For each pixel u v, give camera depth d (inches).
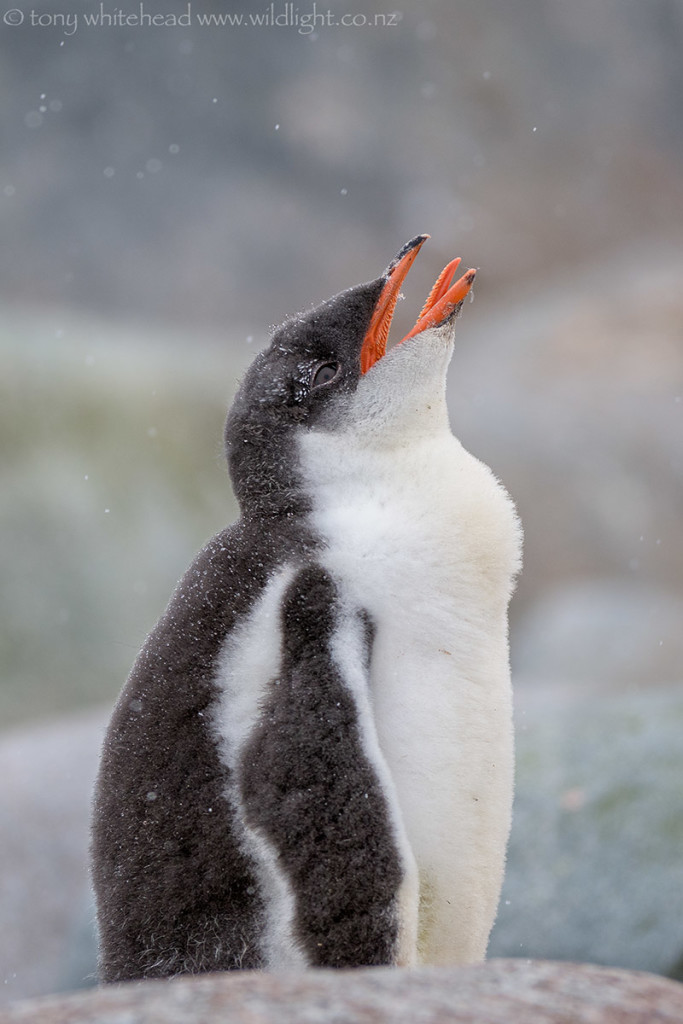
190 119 2114.9
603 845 520.7
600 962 487.8
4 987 586.2
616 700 621.3
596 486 1390.3
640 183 2396.7
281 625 266.1
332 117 2236.7
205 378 1199.6
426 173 2262.6
